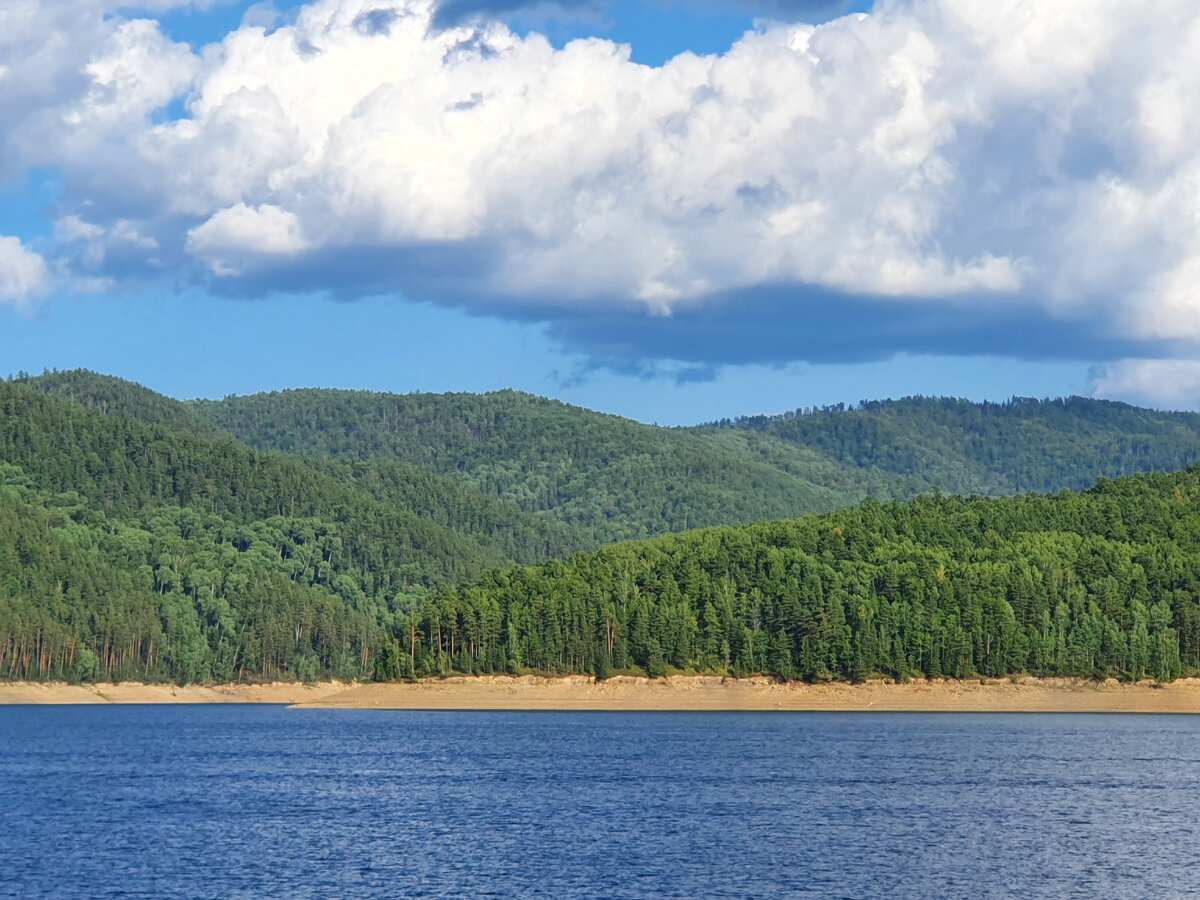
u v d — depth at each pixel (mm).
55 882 139500
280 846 159250
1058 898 131875
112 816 184750
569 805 193750
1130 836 165750
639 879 140000
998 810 187625
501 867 146125
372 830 171250
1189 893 134125
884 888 136125
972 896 132625
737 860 150000
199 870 145250
